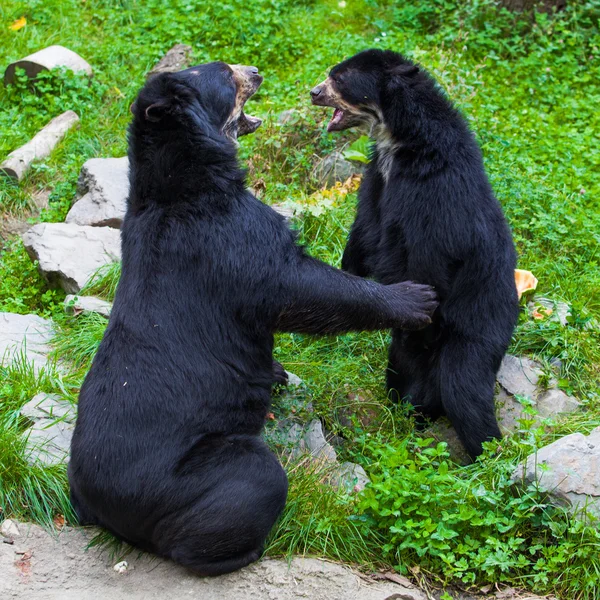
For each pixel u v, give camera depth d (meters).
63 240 9.66
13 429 7.06
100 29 14.55
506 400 8.17
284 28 14.34
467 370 7.42
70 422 7.25
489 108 11.98
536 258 9.88
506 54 14.14
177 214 6.16
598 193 11.08
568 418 7.95
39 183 11.33
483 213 7.43
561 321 8.97
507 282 7.64
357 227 8.13
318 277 6.31
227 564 5.83
